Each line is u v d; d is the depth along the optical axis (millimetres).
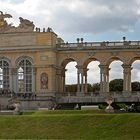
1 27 130125
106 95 120938
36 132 77000
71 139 72250
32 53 127812
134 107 106312
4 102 120938
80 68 127812
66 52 128875
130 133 73250
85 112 90625
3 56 129500
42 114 89375
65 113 90625
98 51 126688
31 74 127812
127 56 124875
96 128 75812
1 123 81125
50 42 126375
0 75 129750
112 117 78438
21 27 128875
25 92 127750
